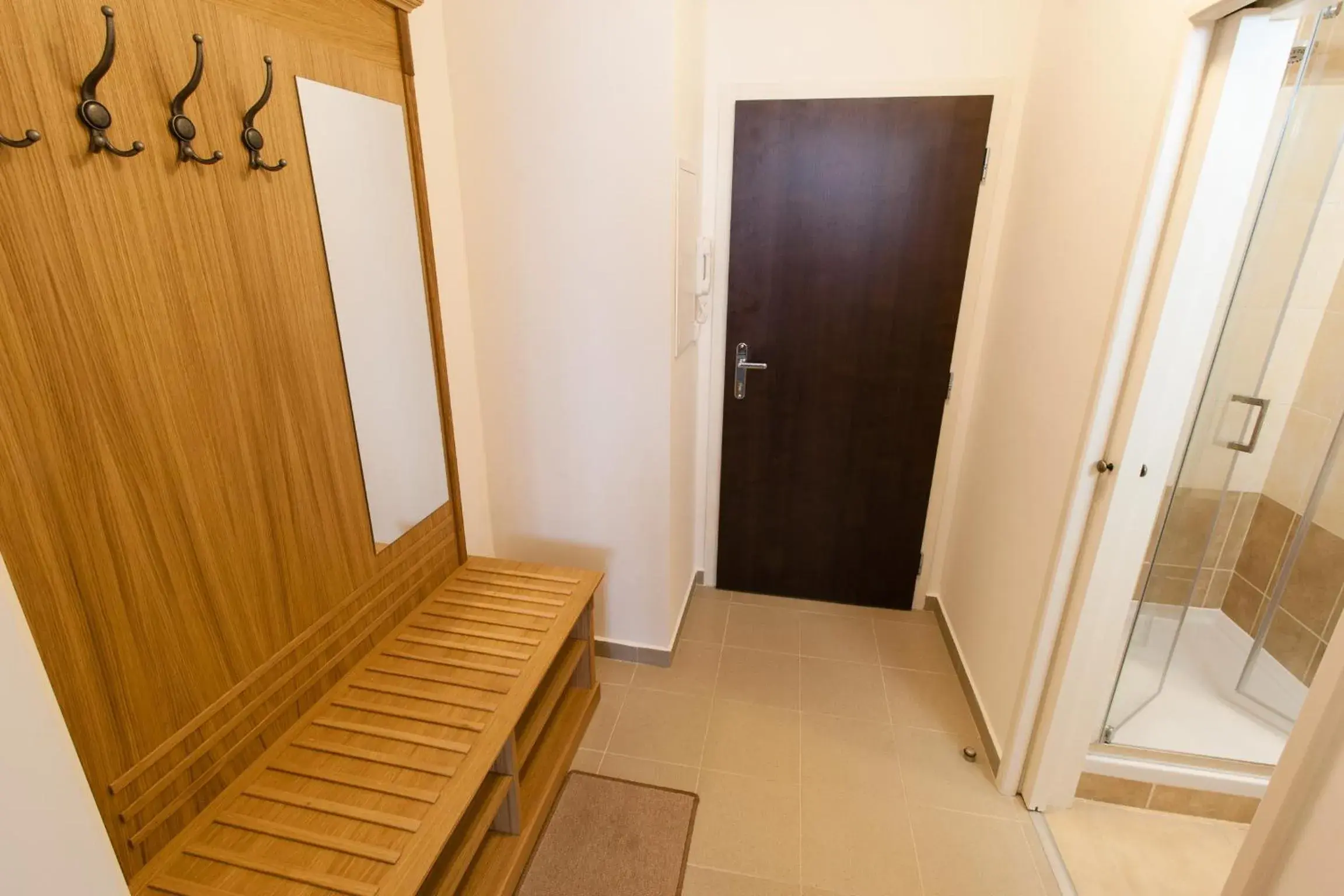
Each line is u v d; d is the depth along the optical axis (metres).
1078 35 1.59
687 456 2.25
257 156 1.03
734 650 2.32
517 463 2.07
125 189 0.84
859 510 2.48
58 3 0.74
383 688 1.33
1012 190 2.00
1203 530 1.69
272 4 1.05
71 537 0.82
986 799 1.71
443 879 1.22
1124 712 1.76
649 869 1.50
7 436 0.74
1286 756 0.72
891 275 2.17
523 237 1.81
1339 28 1.21
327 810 1.05
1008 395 1.91
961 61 1.96
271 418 1.12
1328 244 1.79
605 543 2.11
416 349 1.53
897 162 2.05
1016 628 1.72
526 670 1.38
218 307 1.00
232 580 1.07
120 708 0.90
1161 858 1.55
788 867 1.52
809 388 2.35
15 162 0.72
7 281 0.72
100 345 0.83
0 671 0.47
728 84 2.08
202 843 1.00
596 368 1.90
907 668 2.24
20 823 0.50
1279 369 1.94
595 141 1.68
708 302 2.31
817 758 1.84
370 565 1.43
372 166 1.33
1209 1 1.02
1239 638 2.08
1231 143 1.11
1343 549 1.78
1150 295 1.25
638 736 1.90
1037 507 1.63
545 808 1.60
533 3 1.60
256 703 1.14
